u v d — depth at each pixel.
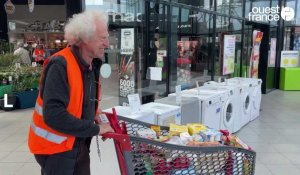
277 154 3.98
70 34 1.44
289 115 6.17
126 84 4.24
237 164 1.72
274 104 7.34
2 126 5.23
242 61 7.82
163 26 4.93
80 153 1.59
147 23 4.68
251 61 7.69
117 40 4.24
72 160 1.53
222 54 6.41
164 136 1.86
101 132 1.45
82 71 1.48
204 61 6.30
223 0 6.98
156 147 1.52
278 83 9.98
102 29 1.44
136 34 4.53
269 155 3.95
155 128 1.91
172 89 5.27
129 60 4.21
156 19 4.80
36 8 13.12
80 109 1.48
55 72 1.38
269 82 9.57
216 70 6.47
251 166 1.78
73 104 1.43
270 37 9.27
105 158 2.55
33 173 3.32
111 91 5.91
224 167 1.67
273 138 4.66
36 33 12.87
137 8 4.50
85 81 1.50
